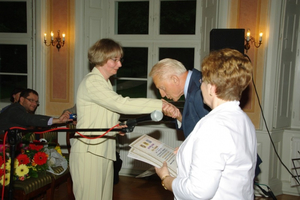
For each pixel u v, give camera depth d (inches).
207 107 64.1
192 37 155.9
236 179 40.3
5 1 168.1
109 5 161.9
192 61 158.1
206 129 40.3
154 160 53.7
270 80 131.0
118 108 69.4
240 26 134.4
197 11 154.3
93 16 156.8
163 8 159.6
